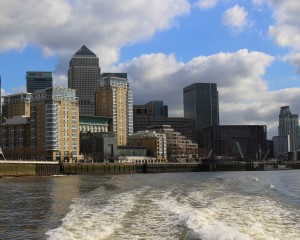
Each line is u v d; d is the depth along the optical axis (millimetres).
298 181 145125
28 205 63094
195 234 36594
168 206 56000
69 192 88562
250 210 52906
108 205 58906
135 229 39531
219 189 92062
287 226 41625
